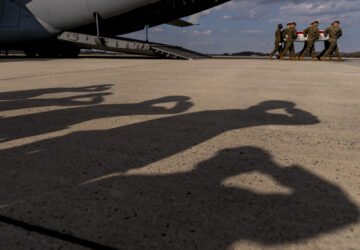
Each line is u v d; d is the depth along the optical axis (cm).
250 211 99
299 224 91
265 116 248
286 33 1562
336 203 104
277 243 82
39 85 457
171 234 86
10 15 1752
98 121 232
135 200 106
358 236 85
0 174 129
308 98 336
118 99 331
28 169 135
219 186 118
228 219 94
